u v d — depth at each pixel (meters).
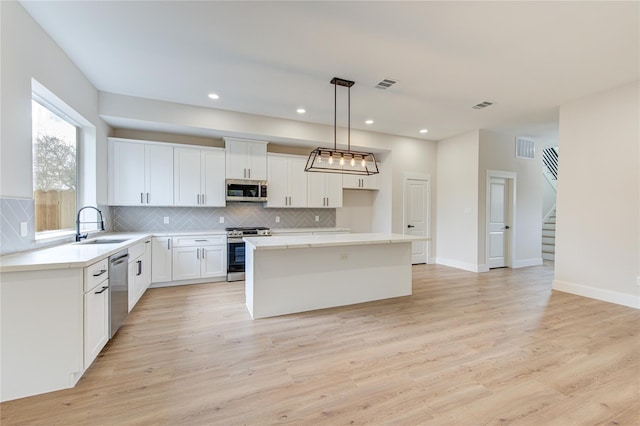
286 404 1.87
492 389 2.03
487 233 5.85
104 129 4.21
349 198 6.56
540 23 2.48
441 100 4.23
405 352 2.54
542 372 2.23
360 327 3.07
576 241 4.20
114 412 1.78
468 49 2.90
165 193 4.64
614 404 1.87
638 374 2.21
